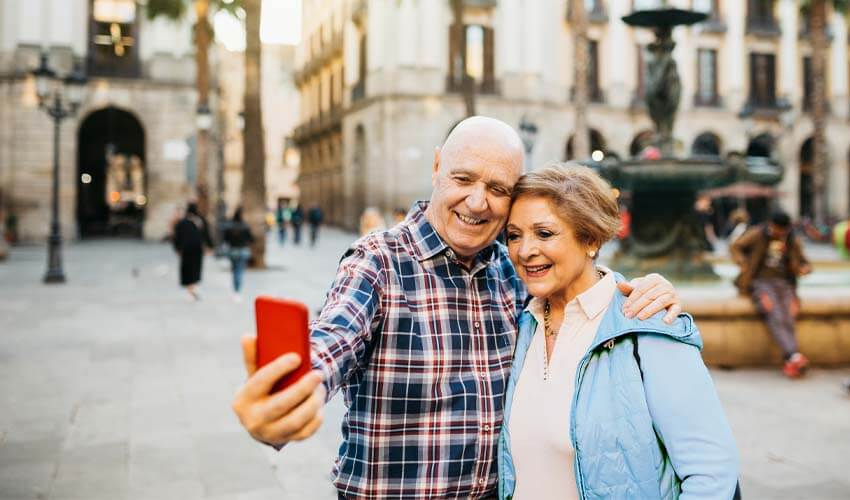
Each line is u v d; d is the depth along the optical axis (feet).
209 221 74.23
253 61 57.11
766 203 119.65
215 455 15.01
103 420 17.37
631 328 5.48
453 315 6.13
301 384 3.81
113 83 91.61
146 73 93.35
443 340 6.02
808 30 123.34
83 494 12.76
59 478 13.52
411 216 6.56
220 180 94.79
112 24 92.22
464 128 6.08
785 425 16.72
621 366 5.51
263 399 3.84
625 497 5.31
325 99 140.77
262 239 59.31
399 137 98.07
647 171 29.01
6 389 20.16
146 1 80.94
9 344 26.63
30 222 87.81
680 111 118.01
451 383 5.99
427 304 6.06
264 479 13.69
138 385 20.86
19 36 86.94
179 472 13.98
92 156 120.26
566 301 6.18
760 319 22.54
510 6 100.32
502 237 7.34
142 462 14.49
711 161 28.60
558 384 5.90
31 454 14.87
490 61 100.68
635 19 30.71
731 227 98.37
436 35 98.02
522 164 6.16
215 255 71.92
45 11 87.92
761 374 21.79
